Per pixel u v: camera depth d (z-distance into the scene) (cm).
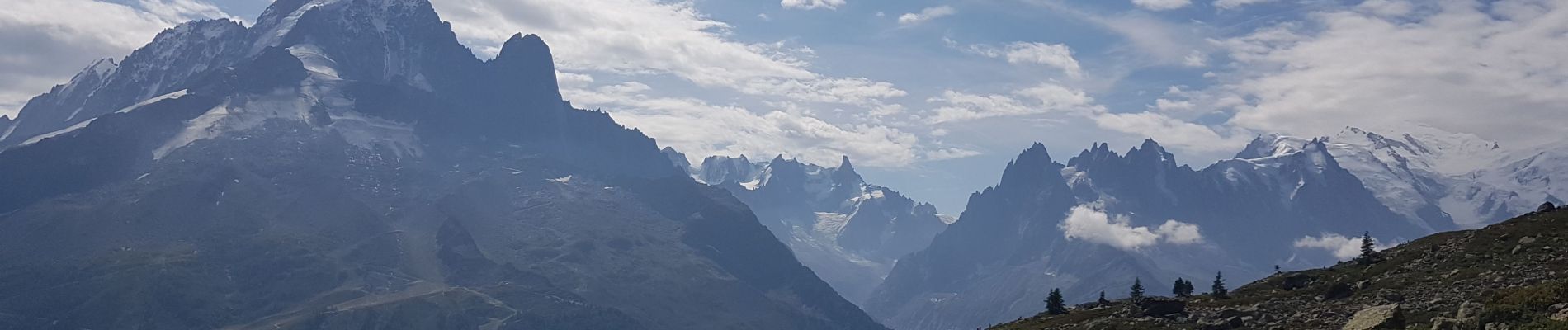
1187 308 15512
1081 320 16400
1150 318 15075
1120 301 18338
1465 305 12350
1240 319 14062
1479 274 14838
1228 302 15638
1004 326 18025
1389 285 15225
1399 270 16288
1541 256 15162
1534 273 14338
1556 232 16175
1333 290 15212
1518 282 13950
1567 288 11581
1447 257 16362
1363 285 15638
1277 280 17488
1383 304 13900
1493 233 17150
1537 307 11512
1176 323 14600
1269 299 15550
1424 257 16662
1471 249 16438
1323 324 13325
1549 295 11631
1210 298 16762
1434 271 15662
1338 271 17462
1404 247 18275
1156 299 15725
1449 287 14425
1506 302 11938
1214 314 14662
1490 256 15838
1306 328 13175
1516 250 15688
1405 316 13000
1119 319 15388
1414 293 14475
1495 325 11469
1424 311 13175
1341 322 13325
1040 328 16388
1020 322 18100
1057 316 17475
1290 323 13638
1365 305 14150
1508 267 14912
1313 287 16025
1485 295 13362
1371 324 12469
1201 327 14100
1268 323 13800
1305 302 15038
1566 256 14862
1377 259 17675
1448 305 13225
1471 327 11731
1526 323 11219
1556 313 11162
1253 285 17538
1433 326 12025
